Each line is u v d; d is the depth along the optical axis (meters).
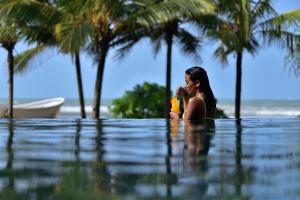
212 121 5.56
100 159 2.29
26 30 15.48
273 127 4.77
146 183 1.72
